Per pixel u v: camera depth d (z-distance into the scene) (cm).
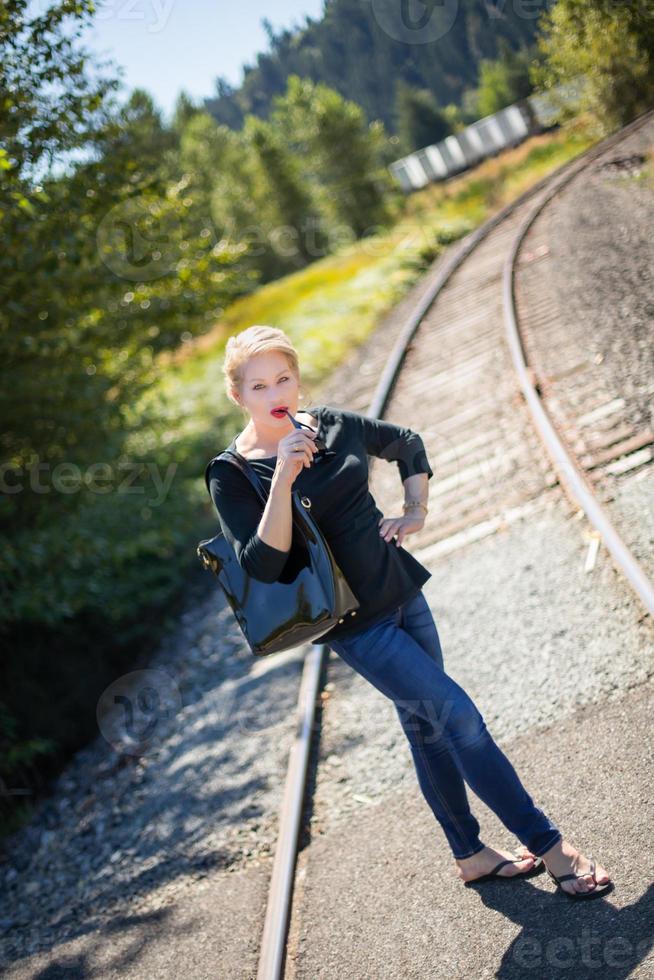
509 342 800
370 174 3862
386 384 914
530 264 1093
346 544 253
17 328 750
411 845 322
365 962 276
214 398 1381
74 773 558
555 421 599
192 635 684
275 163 4450
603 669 359
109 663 688
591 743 322
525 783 317
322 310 1794
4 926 414
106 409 867
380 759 383
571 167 1476
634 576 386
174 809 439
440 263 1755
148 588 803
